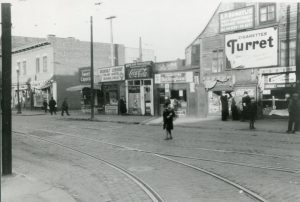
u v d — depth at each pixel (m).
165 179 9.88
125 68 36.03
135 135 19.86
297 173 9.95
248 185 8.84
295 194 7.89
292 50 24.30
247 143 15.63
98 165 12.20
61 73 49.44
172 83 31.80
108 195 8.52
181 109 30.92
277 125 22.16
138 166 11.78
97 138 19.08
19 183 9.55
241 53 26.88
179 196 8.16
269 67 25.38
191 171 10.73
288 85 24.45
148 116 32.94
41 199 8.06
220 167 11.09
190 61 30.70
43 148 16.39
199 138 17.78
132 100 35.62
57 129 24.22
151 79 33.50
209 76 28.95
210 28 28.88
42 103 51.88
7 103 10.40
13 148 16.58
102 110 39.50
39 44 51.31
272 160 11.81
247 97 23.34
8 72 10.34
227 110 26.41
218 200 7.73
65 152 15.12
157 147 15.48
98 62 52.38
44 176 10.80
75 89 40.78
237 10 27.03
